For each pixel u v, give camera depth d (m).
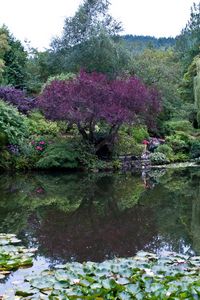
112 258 5.05
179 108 23.92
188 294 3.45
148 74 23.12
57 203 8.49
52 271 4.31
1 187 10.32
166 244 5.68
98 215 7.50
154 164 16.25
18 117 13.84
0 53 20.22
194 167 15.56
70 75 19.11
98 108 13.32
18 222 6.93
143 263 4.35
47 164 13.12
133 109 13.82
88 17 23.20
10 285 4.02
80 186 10.60
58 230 6.44
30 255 4.96
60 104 13.23
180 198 9.10
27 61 25.08
